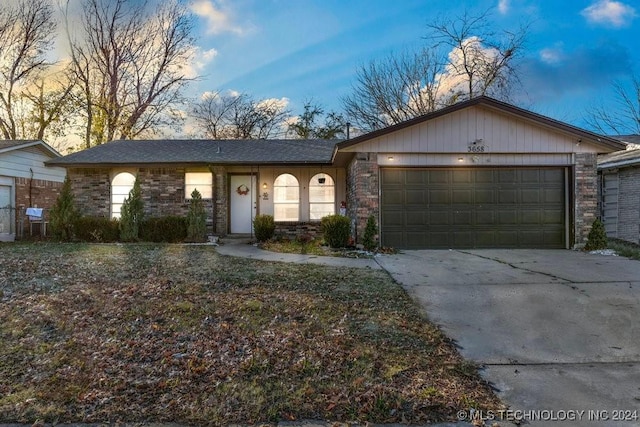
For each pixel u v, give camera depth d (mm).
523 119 9484
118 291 5262
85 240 11328
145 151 13500
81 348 3578
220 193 12594
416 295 5441
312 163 12438
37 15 20375
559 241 9695
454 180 9750
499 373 3377
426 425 2564
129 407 2682
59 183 15000
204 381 3035
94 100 21875
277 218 13156
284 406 2734
